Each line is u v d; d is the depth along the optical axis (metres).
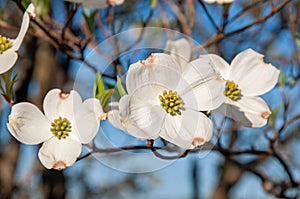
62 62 1.20
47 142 0.76
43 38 0.92
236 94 0.79
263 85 0.79
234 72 0.79
